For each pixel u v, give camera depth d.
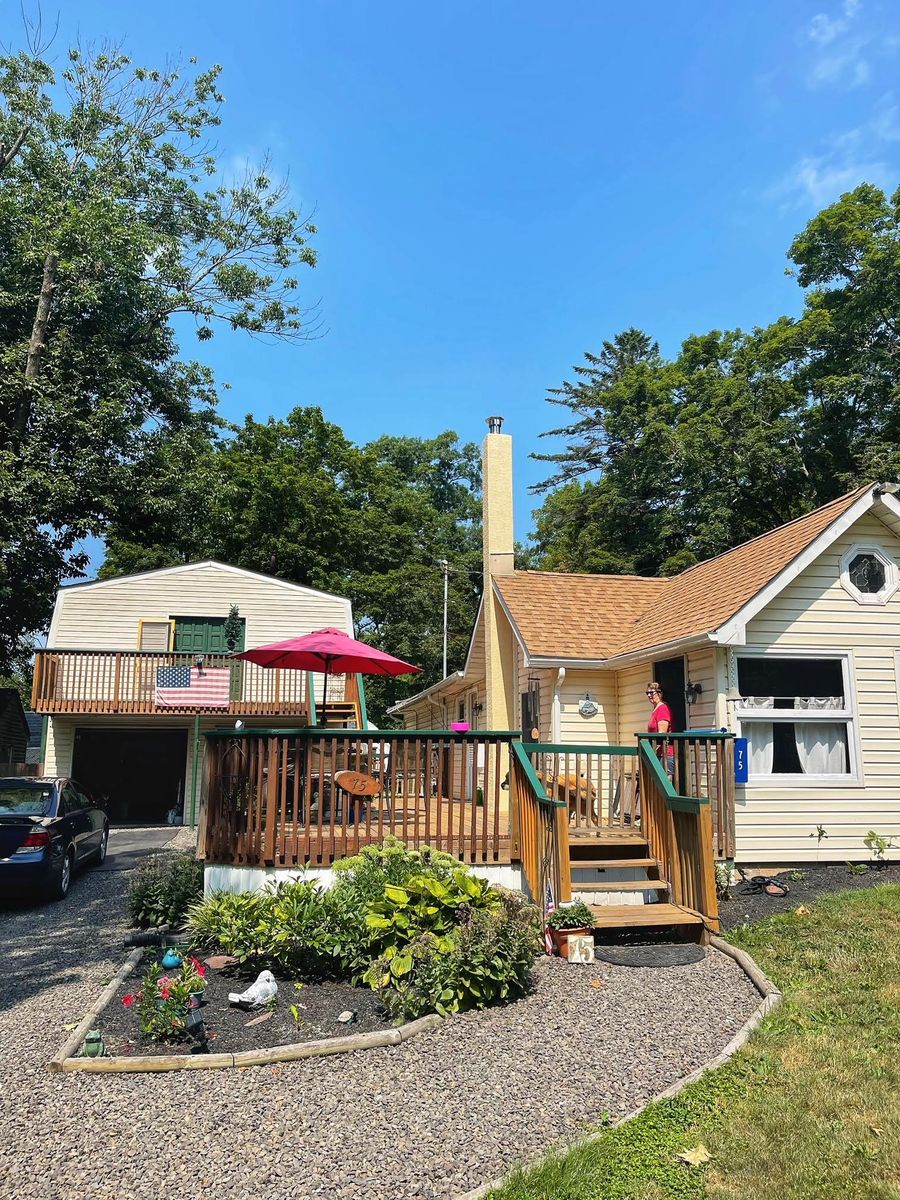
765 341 31.30
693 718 10.47
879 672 10.41
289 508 35.41
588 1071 4.77
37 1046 5.39
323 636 10.69
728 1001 5.82
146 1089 4.65
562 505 40.62
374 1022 5.63
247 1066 4.95
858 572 10.57
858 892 8.32
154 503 24.39
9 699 28.59
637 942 7.42
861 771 10.16
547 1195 3.55
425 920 6.43
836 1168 3.69
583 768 12.30
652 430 30.92
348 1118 4.27
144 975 6.80
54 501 22.03
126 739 23.58
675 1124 4.14
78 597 22.23
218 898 7.43
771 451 27.80
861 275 27.23
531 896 7.89
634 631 12.79
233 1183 3.71
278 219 27.14
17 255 23.80
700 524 29.50
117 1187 3.70
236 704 21.38
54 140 25.56
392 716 39.91
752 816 9.80
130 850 15.85
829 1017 5.35
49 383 22.84
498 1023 5.52
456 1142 4.02
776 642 10.15
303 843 8.05
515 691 15.04
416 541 41.88
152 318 26.20
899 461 23.81
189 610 22.69
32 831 10.23
